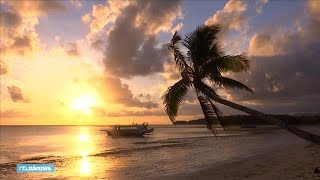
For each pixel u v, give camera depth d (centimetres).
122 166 3119
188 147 5394
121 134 10525
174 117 1723
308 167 2120
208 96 1667
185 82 1759
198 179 2114
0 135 14150
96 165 3269
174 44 1839
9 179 2564
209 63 1756
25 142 8756
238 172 2248
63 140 9712
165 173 2525
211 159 3478
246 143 6025
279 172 2034
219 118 1781
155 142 7406
